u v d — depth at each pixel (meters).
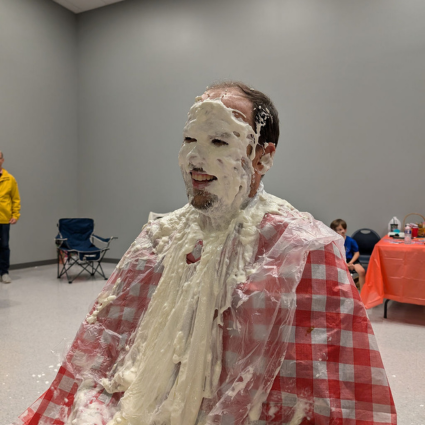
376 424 0.56
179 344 0.64
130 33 5.52
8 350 2.39
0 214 4.28
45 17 5.48
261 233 0.68
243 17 4.81
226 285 0.64
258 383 0.60
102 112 5.77
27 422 0.82
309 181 4.52
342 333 0.60
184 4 5.15
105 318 0.81
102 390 0.76
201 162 0.66
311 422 0.59
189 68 5.14
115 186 5.70
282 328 0.60
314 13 4.46
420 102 4.04
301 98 4.54
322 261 0.63
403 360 2.28
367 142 4.26
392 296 3.04
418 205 4.08
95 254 4.64
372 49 4.22
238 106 0.67
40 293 3.84
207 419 0.60
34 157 5.39
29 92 5.30
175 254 0.74
